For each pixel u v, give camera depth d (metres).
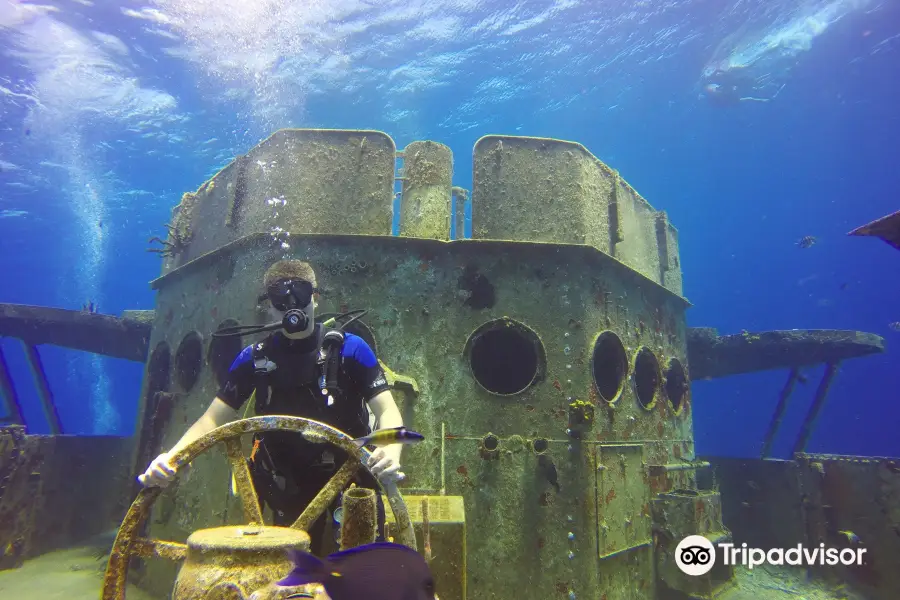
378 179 6.08
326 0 16.41
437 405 5.46
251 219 6.16
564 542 5.12
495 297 5.77
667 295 7.89
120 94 19.38
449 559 2.92
